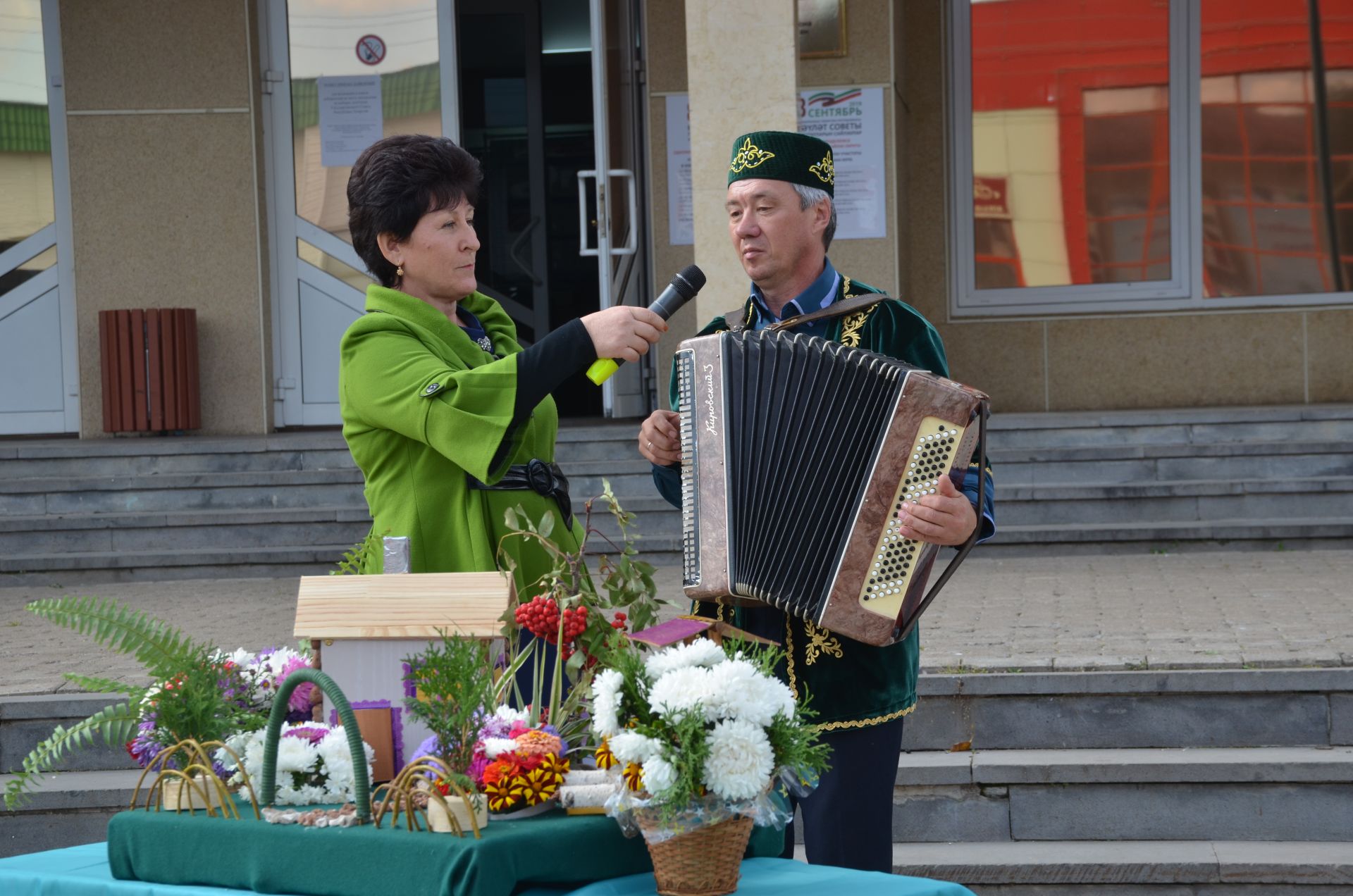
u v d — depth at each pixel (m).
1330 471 7.52
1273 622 5.13
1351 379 9.61
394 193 2.73
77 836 4.43
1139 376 9.81
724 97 6.71
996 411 9.94
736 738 2.06
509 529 2.74
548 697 2.66
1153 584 6.14
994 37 9.81
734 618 2.87
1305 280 9.66
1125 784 4.23
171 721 2.33
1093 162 9.80
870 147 8.59
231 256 9.05
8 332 9.21
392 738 2.33
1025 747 4.48
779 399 2.66
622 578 2.49
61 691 4.79
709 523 2.69
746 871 2.28
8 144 9.22
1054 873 4.03
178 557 7.44
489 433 2.55
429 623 2.36
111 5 8.95
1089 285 9.84
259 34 9.11
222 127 9.00
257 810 2.20
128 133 9.00
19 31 9.16
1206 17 9.63
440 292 2.81
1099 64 9.74
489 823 2.13
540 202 10.27
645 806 2.07
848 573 2.59
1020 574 6.56
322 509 7.75
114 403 8.84
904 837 4.33
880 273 8.64
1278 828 4.17
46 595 7.00
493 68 10.26
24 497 7.95
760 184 2.84
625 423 8.77
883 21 8.52
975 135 9.87
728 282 6.74
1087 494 7.38
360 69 9.16
